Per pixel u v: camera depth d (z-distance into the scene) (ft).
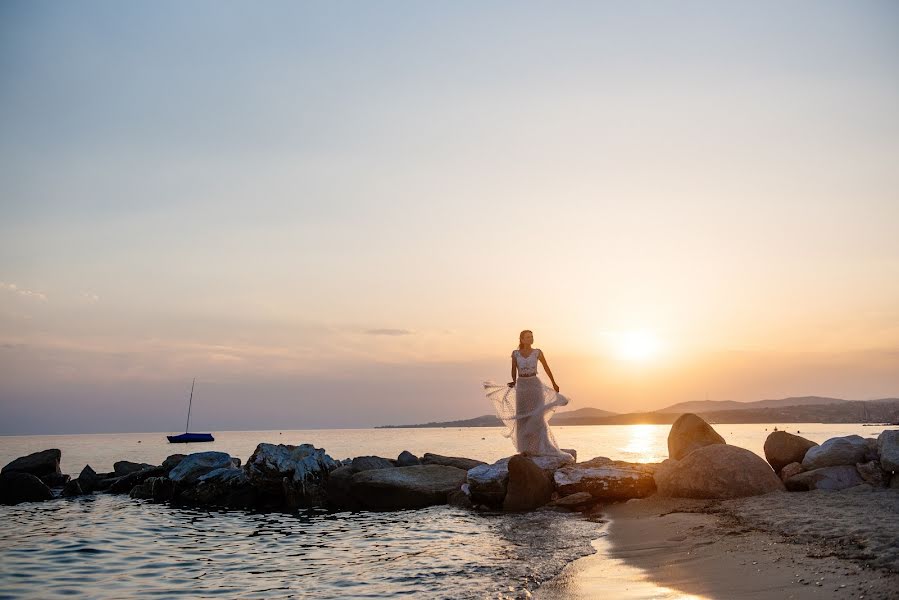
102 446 300.81
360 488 64.69
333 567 36.37
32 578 35.14
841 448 46.32
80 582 34.12
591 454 146.00
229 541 46.65
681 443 56.03
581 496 51.65
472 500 58.18
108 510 66.08
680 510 43.91
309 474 68.80
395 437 447.83
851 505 37.09
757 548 30.68
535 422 58.23
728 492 45.65
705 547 32.58
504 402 60.13
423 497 62.69
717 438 55.36
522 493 53.72
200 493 70.74
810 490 43.68
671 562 30.66
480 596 27.50
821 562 26.76
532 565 32.73
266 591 31.17
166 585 33.09
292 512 63.26
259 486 68.64
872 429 372.58
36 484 76.89
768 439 53.72
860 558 26.40
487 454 170.19
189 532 51.06
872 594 21.99
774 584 24.90
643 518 43.45
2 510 66.33
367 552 40.37
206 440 360.28
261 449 71.20
